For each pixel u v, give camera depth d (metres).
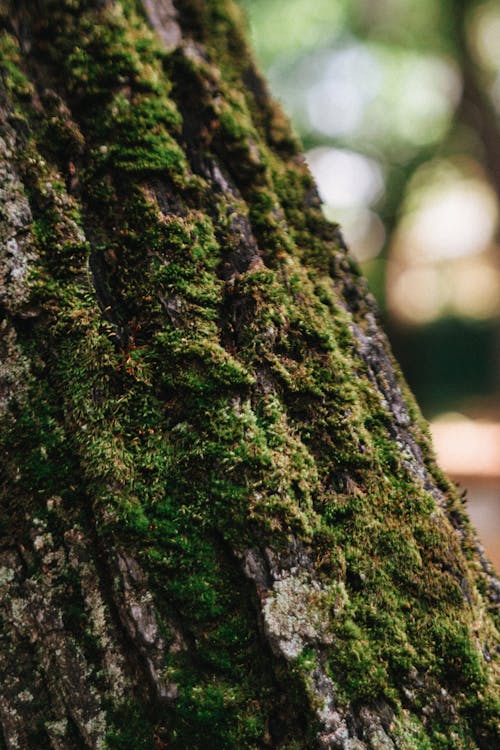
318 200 0.79
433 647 0.67
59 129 0.69
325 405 0.69
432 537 0.69
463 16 5.61
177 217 0.69
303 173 0.79
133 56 0.71
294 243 0.75
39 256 0.67
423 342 7.42
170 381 0.67
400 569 0.68
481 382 6.93
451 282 9.48
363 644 0.65
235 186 0.72
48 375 0.67
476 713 0.66
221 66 0.79
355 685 0.64
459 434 4.84
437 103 6.45
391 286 8.20
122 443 0.66
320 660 0.64
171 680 0.64
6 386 0.66
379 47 6.16
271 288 0.69
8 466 0.66
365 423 0.71
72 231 0.68
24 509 0.66
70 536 0.66
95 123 0.70
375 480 0.69
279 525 0.65
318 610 0.65
